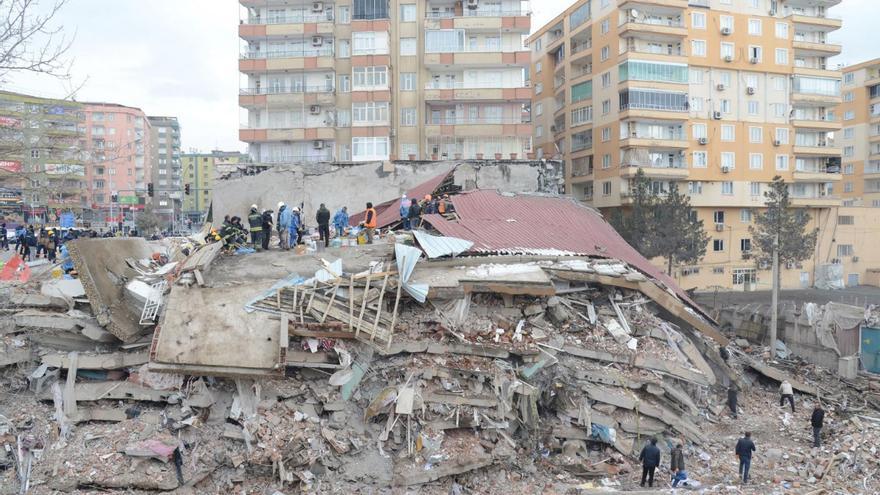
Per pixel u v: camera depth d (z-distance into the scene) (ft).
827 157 147.84
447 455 40.57
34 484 36.45
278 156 121.39
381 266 51.37
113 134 239.91
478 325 49.03
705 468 44.37
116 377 42.93
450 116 122.52
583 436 45.09
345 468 39.24
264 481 38.60
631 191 126.11
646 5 131.34
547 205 80.59
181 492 37.11
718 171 137.59
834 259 145.28
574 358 48.78
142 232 188.03
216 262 53.57
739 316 84.58
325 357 43.29
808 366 70.33
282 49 124.06
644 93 129.90
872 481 41.98
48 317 44.29
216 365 41.11
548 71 162.30
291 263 53.31
